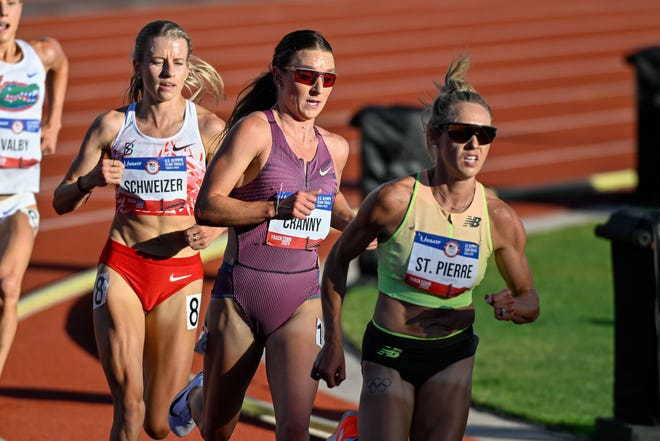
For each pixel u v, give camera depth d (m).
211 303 17.81
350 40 90.12
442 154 15.23
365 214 15.62
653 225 21.22
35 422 23.12
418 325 15.69
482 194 15.59
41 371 26.61
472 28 95.50
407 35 92.31
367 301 33.31
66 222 42.25
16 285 21.33
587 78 76.38
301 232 17.45
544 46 87.94
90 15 99.50
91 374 26.55
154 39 18.52
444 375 15.85
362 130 35.28
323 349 16.12
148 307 19.14
